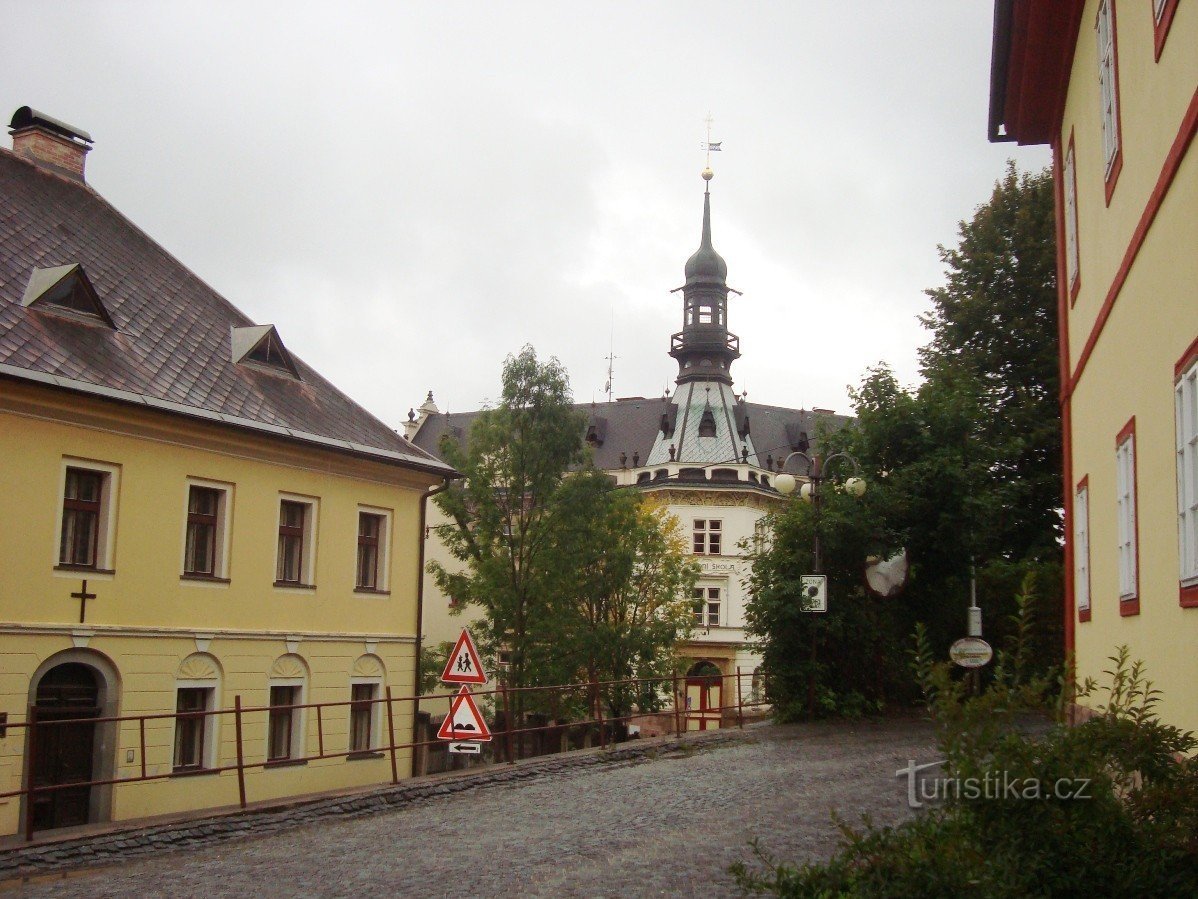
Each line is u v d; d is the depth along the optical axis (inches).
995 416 1398.9
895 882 267.6
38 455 823.7
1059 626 1214.9
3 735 783.1
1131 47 449.4
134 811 875.4
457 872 459.2
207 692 949.2
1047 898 255.6
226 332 1098.7
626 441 3462.1
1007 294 1494.8
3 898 469.7
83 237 1038.4
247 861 530.9
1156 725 284.7
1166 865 257.4
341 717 1071.0
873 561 1085.8
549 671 1491.1
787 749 852.6
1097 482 575.5
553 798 673.0
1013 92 708.7
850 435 1152.2
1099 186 548.7
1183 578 367.6
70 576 841.5
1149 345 422.0
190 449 938.1
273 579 1011.3
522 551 1536.7
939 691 294.0
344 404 1174.3
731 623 3016.7
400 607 1155.9
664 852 470.3
